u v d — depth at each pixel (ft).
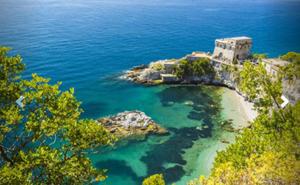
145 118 272.92
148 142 244.42
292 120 147.23
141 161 221.66
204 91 362.94
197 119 289.12
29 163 67.51
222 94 353.51
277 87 160.45
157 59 478.18
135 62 456.45
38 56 442.91
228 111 307.17
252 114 296.51
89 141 77.92
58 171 71.20
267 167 94.17
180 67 385.29
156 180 127.24
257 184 90.27
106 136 80.94
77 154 77.56
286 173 92.58
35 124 72.74
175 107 315.99
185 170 212.43
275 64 311.47
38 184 69.41
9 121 69.72
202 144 245.04
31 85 74.33
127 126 260.62
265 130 146.72
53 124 73.05
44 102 75.46
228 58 384.68
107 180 201.36
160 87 369.71
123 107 310.86
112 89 355.56
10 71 73.97
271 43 613.93
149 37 621.31
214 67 384.47
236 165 123.24
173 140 249.55
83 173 77.36
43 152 69.00
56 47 497.46
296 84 257.34
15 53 440.45
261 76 165.27
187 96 346.54
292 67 267.18
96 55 476.13
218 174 95.66
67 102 76.59
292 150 117.70
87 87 356.79
